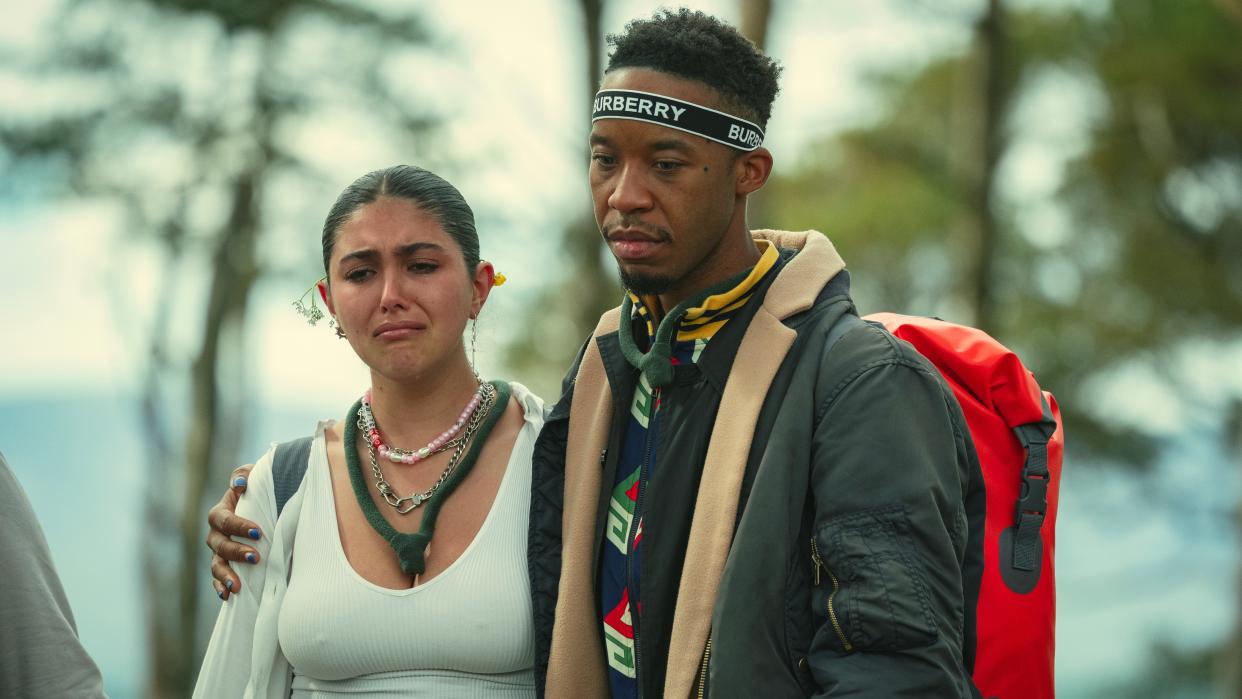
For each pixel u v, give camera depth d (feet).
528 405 13.24
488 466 12.91
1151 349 64.59
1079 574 78.74
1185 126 61.36
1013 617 11.24
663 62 11.27
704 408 11.62
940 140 72.28
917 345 12.18
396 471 12.86
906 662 10.28
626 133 11.25
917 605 10.27
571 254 54.08
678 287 11.75
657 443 11.78
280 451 13.34
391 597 12.26
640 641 11.43
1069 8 61.05
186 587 81.56
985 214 56.29
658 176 11.27
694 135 11.19
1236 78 59.41
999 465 11.65
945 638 10.39
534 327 65.51
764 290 11.81
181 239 73.82
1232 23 57.41
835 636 10.48
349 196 12.69
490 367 13.75
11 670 10.40
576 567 11.96
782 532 10.84
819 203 78.02
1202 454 68.74
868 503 10.53
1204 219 63.67
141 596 84.12
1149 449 67.92
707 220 11.36
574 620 11.84
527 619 12.34
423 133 68.49
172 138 71.00
